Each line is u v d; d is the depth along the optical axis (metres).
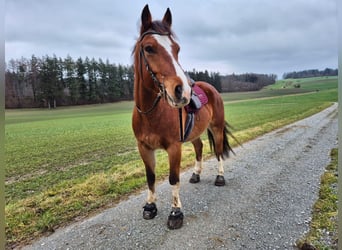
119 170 5.06
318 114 16.52
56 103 45.75
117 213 3.12
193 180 4.12
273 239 2.47
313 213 2.94
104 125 17.17
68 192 3.83
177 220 2.75
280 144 7.10
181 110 2.75
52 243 2.52
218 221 2.86
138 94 2.60
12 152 8.33
